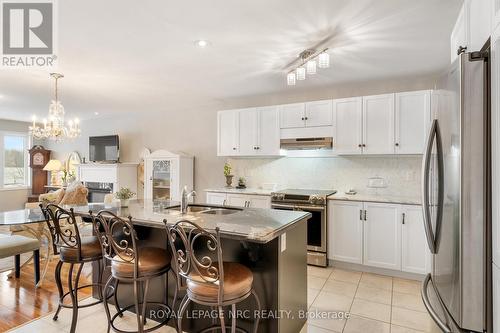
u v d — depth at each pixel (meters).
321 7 2.01
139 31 2.37
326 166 4.21
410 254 3.13
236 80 3.73
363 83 3.86
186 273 1.67
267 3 1.97
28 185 7.17
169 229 1.68
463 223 1.26
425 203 1.62
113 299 2.55
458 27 1.92
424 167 1.63
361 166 3.96
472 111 1.24
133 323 2.30
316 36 2.46
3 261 3.69
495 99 1.16
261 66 3.21
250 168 4.82
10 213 3.33
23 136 7.12
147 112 5.93
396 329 2.24
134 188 6.01
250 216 2.17
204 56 2.91
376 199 3.32
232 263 1.84
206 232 1.56
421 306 2.58
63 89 4.12
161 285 2.33
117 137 6.03
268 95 4.54
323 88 4.11
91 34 2.42
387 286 3.00
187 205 2.40
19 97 4.58
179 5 1.99
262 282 1.92
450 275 1.39
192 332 2.17
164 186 5.25
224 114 4.64
